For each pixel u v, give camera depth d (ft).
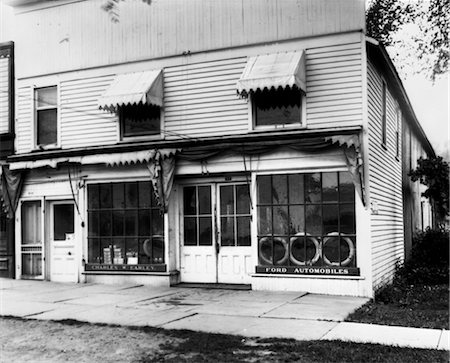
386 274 44.24
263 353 22.52
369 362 21.12
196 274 44.09
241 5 42.57
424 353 22.29
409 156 67.87
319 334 25.76
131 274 45.03
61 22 49.67
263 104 41.47
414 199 73.67
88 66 47.98
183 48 44.29
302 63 39.40
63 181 48.42
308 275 38.81
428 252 54.19
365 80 38.58
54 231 49.24
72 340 25.68
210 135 42.83
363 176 37.91
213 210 43.55
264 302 34.86
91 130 47.55
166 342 24.75
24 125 50.85
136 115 46.01
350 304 34.06
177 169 43.47
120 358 22.45
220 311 31.91
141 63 45.80
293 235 39.58
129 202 45.75
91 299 37.35
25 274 50.08
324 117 39.37
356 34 38.93
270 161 40.27
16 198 50.26
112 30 47.21
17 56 51.60
